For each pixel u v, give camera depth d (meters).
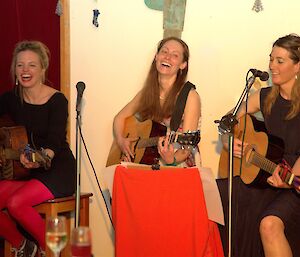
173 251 2.92
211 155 3.71
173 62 3.37
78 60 3.88
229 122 2.76
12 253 3.40
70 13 3.87
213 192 2.92
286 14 3.54
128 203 2.96
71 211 3.68
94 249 3.96
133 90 3.83
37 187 3.31
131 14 3.78
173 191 2.92
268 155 3.12
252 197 3.18
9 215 3.37
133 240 2.97
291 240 3.04
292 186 2.98
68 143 3.71
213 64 3.67
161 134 3.37
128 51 3.81
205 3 3.65
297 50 3.10
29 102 3.54
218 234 3.04
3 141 3.39
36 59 3.49
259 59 3.60
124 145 3.44
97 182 3.88
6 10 3.88
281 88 3.18
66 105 3.54
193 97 3.34
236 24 3.62
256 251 3.14
